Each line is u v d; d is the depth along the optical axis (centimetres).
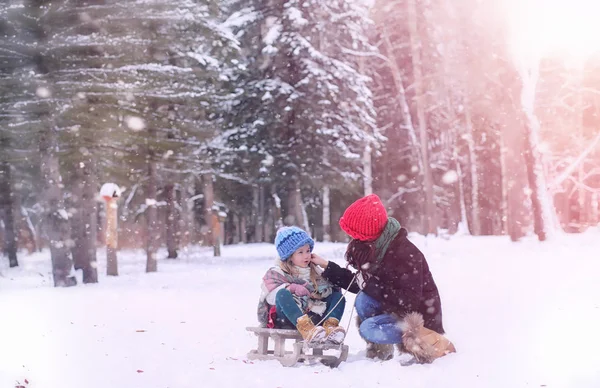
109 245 1845
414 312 495
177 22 1803
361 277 534
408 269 504
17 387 448
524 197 2175
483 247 2162
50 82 1509
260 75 2622
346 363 495
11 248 2630
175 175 2614
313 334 490
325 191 3647
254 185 3344
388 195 4056
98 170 2006
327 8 2708
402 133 3906
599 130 3259
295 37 2548
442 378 436
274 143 2608
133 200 3559
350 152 2705
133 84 1603
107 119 1622
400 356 507
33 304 1038
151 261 2006
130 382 459
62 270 1516
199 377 464
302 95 2533
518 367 462
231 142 2592
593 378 425
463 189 4316
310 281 539
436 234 3428
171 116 1916
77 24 1580
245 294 1166
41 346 609
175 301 1064
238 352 575
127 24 1642
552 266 1420
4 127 1492
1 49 1477
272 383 440
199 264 2306
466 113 3847
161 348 600
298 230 532
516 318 705
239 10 2788
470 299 905
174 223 2808
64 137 1549
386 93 3928
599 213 3784
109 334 694
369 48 3052
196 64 2195
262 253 2922
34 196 3903
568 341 559
